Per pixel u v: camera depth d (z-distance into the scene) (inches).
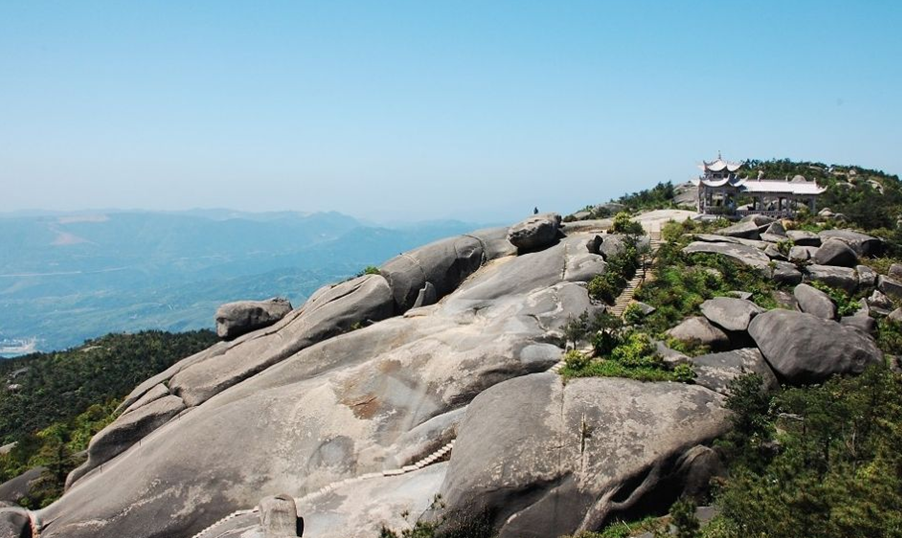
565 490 1087.6
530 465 1107.9
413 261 2080.5
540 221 2053.4
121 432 1692.9
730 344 1454.2
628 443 1125.1
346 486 1312.7
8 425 2751.0
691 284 1649.9
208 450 1422.2
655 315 1558.8
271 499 1232.2
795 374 1301.7
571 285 1695.4
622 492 1083.3
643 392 1234.6
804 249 1745.8
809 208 2386.8
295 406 1499.8
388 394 1485.0
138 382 3048.7
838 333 1320.1
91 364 3383.4
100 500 1390.3
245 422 1475.1
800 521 826.2
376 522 1153.4
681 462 1116.5
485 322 1689.2
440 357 1535.4
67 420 2258.9
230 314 2046.0
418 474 1289.4
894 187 3181.6
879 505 806.5
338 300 1993.1
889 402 1011.3
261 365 1829.5
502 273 1904.5
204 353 1994.3
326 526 1179.9
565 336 1485.0
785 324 1350.9
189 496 1350.9
